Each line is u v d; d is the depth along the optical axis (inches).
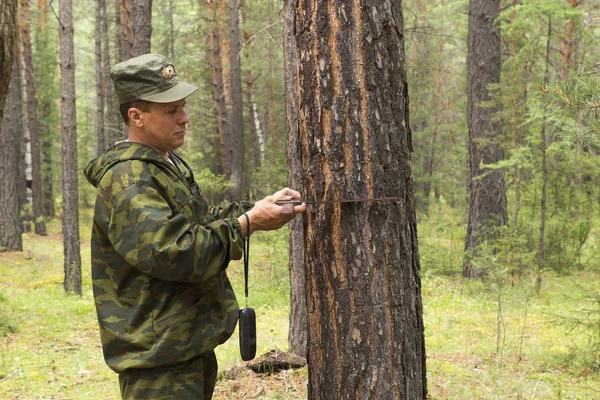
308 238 103.9
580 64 556.7
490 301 429.1
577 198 561.6
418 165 1021.2
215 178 676.1
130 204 81.9
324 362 103.7
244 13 847.7
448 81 1190.9
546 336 334.6
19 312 406.3
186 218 84.0
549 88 167.6
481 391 215.2
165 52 945.5
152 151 87.9
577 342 319.3
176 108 89.5
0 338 332.5
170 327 86.6
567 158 514.9
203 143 971.9
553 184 565.0
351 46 97.9
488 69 518.6
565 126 164.2
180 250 79.9
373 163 98.3
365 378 100.5
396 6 101.0
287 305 438.0
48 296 484.1
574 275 522.0
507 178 570.9
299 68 102.9
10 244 690.8
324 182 100.5
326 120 99.7
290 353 238.8
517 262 459.2
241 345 92.3
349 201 98.5
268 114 1157.1
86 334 354.9
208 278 83.9
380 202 98.9
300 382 215.2
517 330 348.2
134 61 88.4
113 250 87.7
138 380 87.6
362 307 99.9
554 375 252.8
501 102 503.5
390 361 100.6
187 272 81.4
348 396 101.5
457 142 1083.9
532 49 480.7
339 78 98.5
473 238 517.7
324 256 101.8
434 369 249.1
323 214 101.0
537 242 553.3
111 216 83.0
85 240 880.9
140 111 88.0
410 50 990.4
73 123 484.1
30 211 861.8
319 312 103.7
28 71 900.6
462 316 389.4
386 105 99.1
